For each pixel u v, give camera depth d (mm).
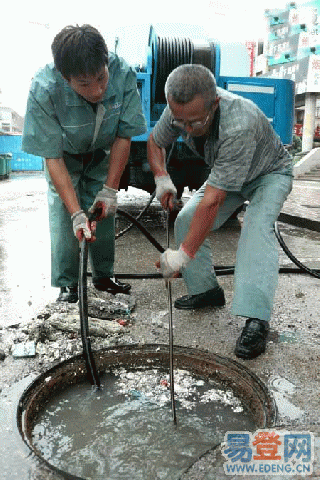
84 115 2377
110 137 2592
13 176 21078
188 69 1826
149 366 2314
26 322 2734
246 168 2045
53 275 2928
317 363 2305
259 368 2238
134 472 1561
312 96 25297
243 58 5891
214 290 3004
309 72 24531
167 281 2098
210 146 2143
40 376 2035
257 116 2133
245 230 2449
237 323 2799
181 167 5582
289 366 2266
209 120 1979
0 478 1442
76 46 1857
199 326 2740
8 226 6297
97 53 1891
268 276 2363
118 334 2586
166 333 2627
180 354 2291
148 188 5941
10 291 3383
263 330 2400
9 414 1791
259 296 2346
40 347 2398
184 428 1812
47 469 1479
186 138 2361
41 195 11211
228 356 2363
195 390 2117
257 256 2369
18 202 9453
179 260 2023
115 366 2285
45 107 2314
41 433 1785
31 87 2316
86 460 1621
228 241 5391
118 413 1918
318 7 25672
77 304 2848
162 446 1700
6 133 21062
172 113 1922
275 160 2514
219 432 1788
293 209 8008
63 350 2371
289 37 26750
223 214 2771
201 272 2918
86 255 2234
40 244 5133
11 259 4402
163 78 5160
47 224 6531
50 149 2420
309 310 3070
